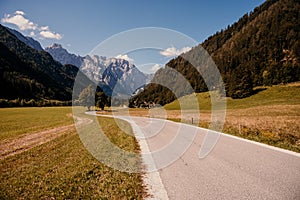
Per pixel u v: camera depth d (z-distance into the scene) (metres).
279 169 8.43
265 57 146.62
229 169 8.68
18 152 16.28
